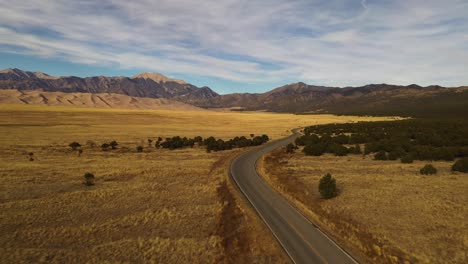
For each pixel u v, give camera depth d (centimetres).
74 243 2189
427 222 2309
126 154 6234
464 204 2650
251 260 1877
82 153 6119
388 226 2259
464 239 1983
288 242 2052
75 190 3494
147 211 2861
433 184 3412
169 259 1956
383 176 3919
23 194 3234
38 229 2372
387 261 1755
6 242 2130
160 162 5366
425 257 1773
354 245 1991
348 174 4159
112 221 2609
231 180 3934
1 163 4678
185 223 2606
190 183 3953
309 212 2678
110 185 3759
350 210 2644
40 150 6144
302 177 3994
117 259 1941
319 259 1806
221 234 2338
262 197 3170
